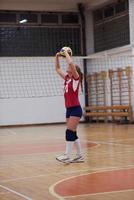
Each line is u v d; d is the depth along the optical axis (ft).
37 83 84.53
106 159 32.12
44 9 85.81
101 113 80.79
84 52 87.92
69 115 30.60
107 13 83.76
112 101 80.02
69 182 23.26
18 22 84.02
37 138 53.42
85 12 88.48
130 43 74.84
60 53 30.89
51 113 85.51
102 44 85.71
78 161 31.09
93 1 84.33
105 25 84.43
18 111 83.35
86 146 41.34
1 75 82.07
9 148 42.29
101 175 25.21
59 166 29.37
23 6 84.38
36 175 26.07
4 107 82.43
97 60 85.10
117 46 80.59
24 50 84.33
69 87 29.89
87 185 22.22
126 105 76.23
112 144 42.65
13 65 82.79
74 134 30.99
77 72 30.07
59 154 36.19
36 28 85.35
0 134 62.80
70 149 31.12
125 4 77.92
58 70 31.40
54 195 20.04
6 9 83.20
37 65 84.38
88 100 87.35
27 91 83.87
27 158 34.27
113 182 22.85
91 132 59.21
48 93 85.30
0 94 82.23
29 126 81.51
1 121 82.23
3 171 28.12
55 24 86.89
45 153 37.27
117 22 80.43
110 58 80.38
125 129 62.23
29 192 21.03
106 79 82.07
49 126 79.05
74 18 88.74
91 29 88.58
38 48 85.35
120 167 28.09
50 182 23.50
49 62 85.15
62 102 86.12
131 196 19.38
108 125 73.56
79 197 19.43
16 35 83.82
